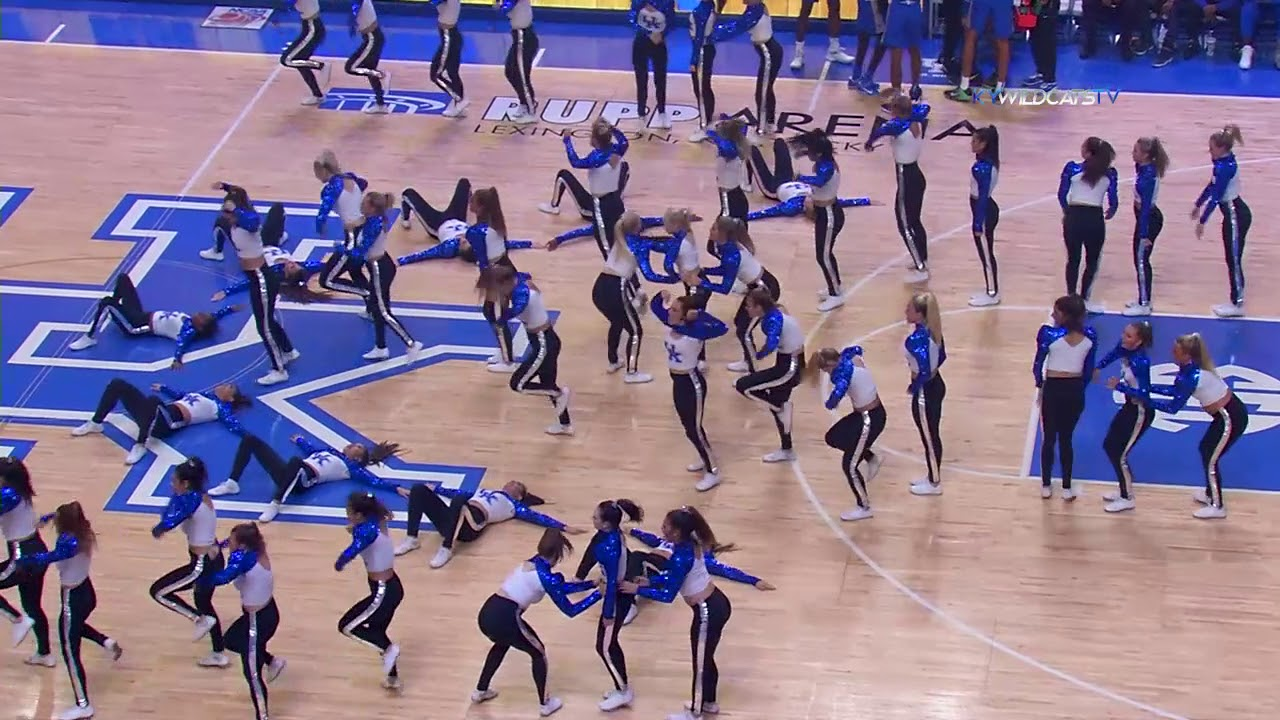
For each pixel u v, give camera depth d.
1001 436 15.20
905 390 15.78
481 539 14.20
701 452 14.63
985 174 16.17
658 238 15.44
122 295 16.89
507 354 16.25
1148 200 16.06
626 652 12.99
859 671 12.72
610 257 15.61
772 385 14.56
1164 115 20.36
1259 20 21.81
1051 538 14.01
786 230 18.38
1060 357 13.77
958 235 18.12
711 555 12.05
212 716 12.58
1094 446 15.01
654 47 20.12
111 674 12.98
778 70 20.11
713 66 22.16
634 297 16.06
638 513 12.31
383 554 12.34
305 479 14.73
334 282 16.33
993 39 21.28
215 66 22.45
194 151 20.28
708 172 19.59
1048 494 14.37
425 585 13.74
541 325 14.96
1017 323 16.67
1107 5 21.75
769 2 23.17
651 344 16.70
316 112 21.19
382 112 21.14
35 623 12.95
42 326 17.20
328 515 14.59
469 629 13.30
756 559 13.88
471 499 14.11
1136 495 14.41
